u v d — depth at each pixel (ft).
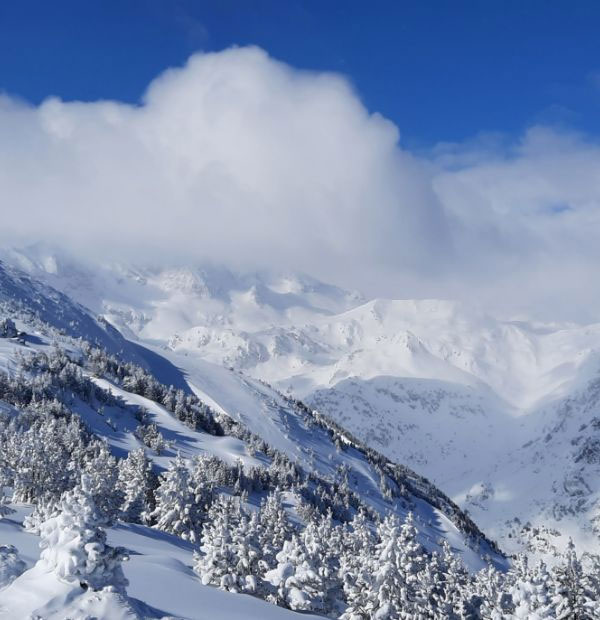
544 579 138.72
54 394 547.08
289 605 171.22
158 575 148.15
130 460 335.88
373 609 161.79
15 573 90.74
